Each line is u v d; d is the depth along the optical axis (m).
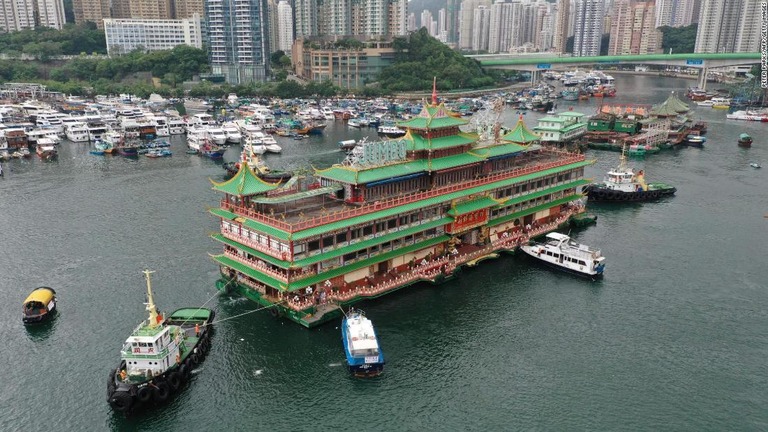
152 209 158.25
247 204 102.62
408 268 111.38
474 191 119.25
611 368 85.56
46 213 154.75
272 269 97.69
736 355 88.81
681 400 78.62
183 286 109.94
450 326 96.50
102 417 75.25
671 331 95.56
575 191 151.50
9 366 85.75
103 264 120.44
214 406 77.25
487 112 163.75
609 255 127.00
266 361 86.56
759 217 152.50
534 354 89.06
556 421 74.69
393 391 80.44
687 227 145.00
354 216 99.75
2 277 114.69
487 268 119.31
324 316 94.94
